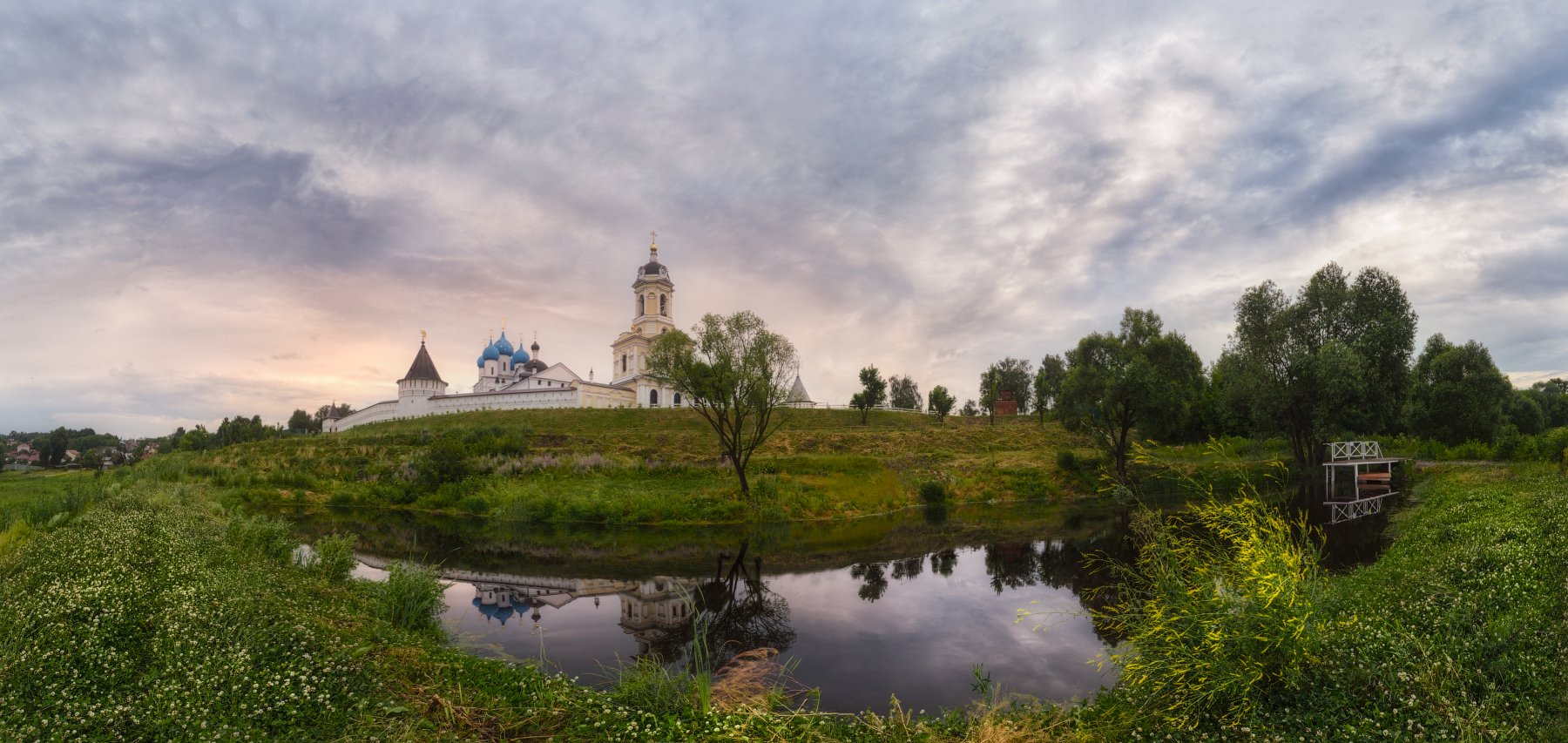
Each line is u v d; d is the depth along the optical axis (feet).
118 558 37.24
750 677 34.65
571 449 189.67
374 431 294.66
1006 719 24.75
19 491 89.81
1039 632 43.27
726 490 113.09
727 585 60.23
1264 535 24.39
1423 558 40.29
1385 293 125.49
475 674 28.22
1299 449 125.90
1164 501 112.16
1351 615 27.63
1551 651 21.48
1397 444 159.53
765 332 114.01
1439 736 17.46
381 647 29.99
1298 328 124.16
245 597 32.01
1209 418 191.72
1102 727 22.49
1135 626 25.55
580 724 22.97
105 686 21.35
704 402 114.21
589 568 68.90
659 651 40.55
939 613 48.75
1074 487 131.85
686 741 21.65
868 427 249.14
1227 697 21.21
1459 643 23.07
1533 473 89.30
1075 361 151.33
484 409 325.21
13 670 20.84
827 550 78.79
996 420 281.54
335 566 49.62
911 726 24.84
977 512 110.52
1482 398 146.72
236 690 21.39
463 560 73.46
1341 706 19.70
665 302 397.80
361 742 19.65
